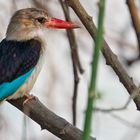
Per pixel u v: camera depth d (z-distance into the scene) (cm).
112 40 970
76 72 778
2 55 815
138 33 704
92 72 314
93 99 312
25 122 438
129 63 924
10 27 859
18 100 761
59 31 1011
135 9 700
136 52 955
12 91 768
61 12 964
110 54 609
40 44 855
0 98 766
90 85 314
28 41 848
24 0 942
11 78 780
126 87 615
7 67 793
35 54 832
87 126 310
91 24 583
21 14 862
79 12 582
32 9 871
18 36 850
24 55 819
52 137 905
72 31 803
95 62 315
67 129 573
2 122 852
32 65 820
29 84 812
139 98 611
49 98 921
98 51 315
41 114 590
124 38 976
